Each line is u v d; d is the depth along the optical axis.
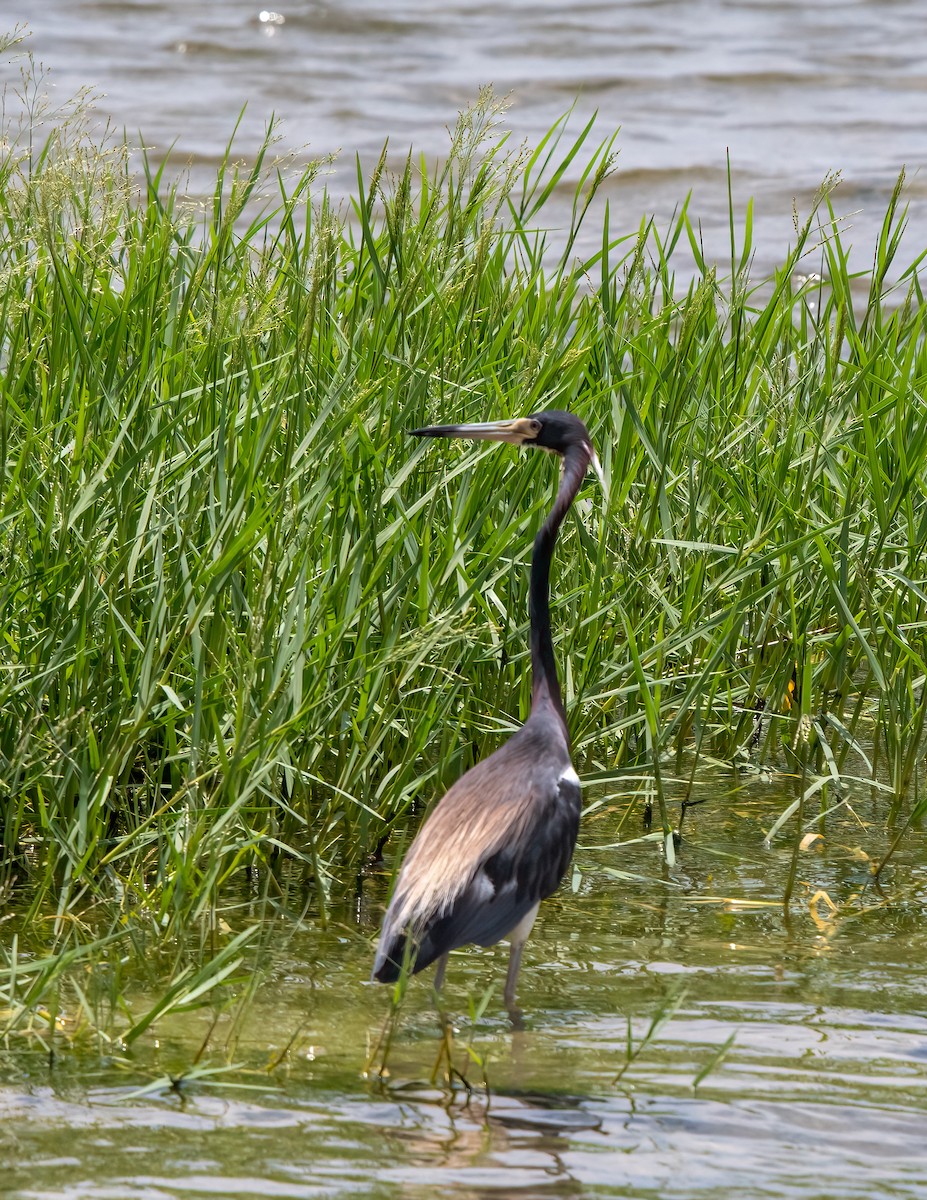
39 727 10.45
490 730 11.41
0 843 10.68
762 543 12.71
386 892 10.70
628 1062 8.04
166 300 12.62
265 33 46.44
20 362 11.70
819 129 38.59
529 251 13.91
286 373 11.86
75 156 12.30
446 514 12.07
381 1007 9.08
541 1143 7.53
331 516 11.32
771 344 14.60
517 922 8.93
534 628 10.21
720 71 43.41
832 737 13.45
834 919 10.46
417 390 11.33
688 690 11.92
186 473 11.16
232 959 9.47
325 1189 7.02
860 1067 8.44
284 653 9.93
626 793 11.47
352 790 10.93
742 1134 7.67
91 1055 8.29
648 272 15.08
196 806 10.02
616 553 12.48
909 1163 7.43
